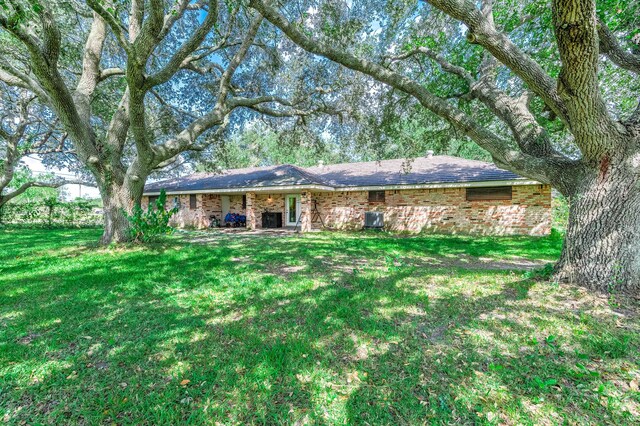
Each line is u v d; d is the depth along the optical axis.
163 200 8.90
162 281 4.89
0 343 2.79
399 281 4.77
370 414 1.90
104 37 8.76
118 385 2.19
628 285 3.82
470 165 14.48
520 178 11.12
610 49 4.75
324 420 1.85
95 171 8.37
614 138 3.90
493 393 2.07
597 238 4.03
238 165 28.34
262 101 9.62
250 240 10.59
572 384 2.16
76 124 7.59
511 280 4.64
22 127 13.06
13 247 8.52
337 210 15.45
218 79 11.27
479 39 4.13
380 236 11.97
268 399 2.03
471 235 12.14
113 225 8.64
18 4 4.68
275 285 4.64
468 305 3.65
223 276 5.23
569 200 4.48
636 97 7.49
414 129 11.02
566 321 3.13
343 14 7.59
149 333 3.01
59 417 1.88
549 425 1.79
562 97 3.71
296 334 2.95
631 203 3.91
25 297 4.10
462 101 8.49
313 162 30.89
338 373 2.31
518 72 4.29
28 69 8.88
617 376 2.24
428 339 2.84
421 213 13.55
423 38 7.09
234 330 3.04
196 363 2.46
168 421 1.84
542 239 10.24
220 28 9.24
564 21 2.98
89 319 3.36
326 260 6.75
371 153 10.95
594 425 1.79
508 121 5.77
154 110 12.39
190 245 8.93
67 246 8.59
